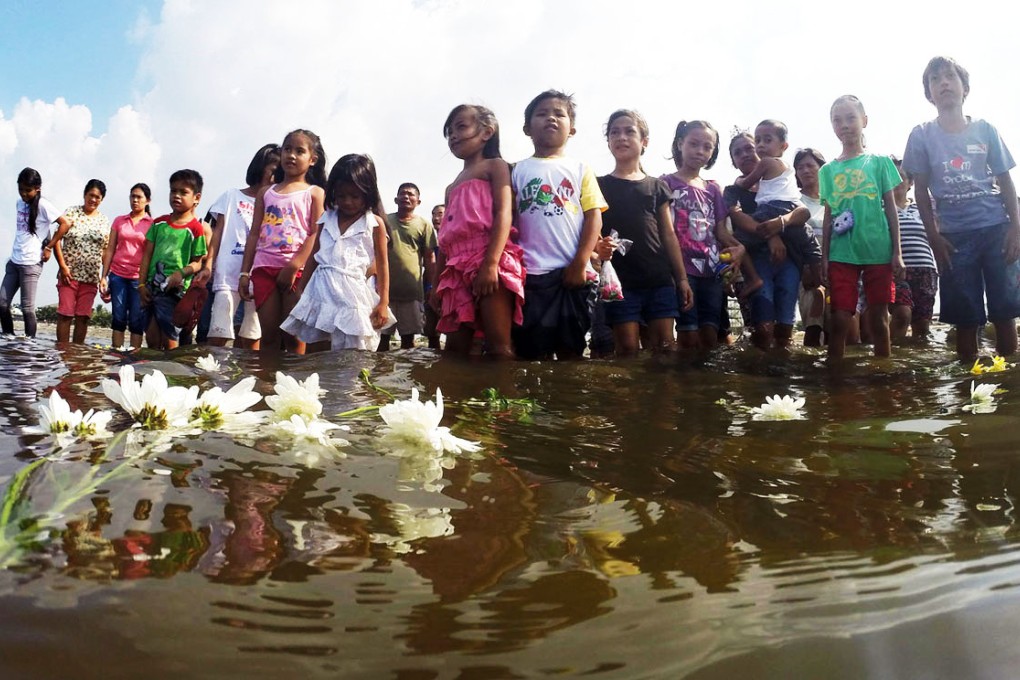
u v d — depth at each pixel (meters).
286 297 4.84
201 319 6.28
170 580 0.74
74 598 0.68
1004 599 0.74
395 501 1.08
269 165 5.41
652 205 4.89
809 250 5.73
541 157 4.42
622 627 0.68
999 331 4.44
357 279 4.42
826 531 1.08
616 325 4.89
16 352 3.20
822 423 2.27
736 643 0.65
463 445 1.47
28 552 0.79
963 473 1.54
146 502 0.98
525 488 1.22
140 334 6.84
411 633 0.65
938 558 0.93
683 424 2.25
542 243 4.27
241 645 0.61
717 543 0.99
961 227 4.44
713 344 5.37
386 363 3.38
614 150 4.99
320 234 4.51
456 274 4.08
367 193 4.48
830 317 4.59
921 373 3.71
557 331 4.25
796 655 0.62
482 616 0.69
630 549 0.94
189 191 6.01
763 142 5.77
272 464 1.22
